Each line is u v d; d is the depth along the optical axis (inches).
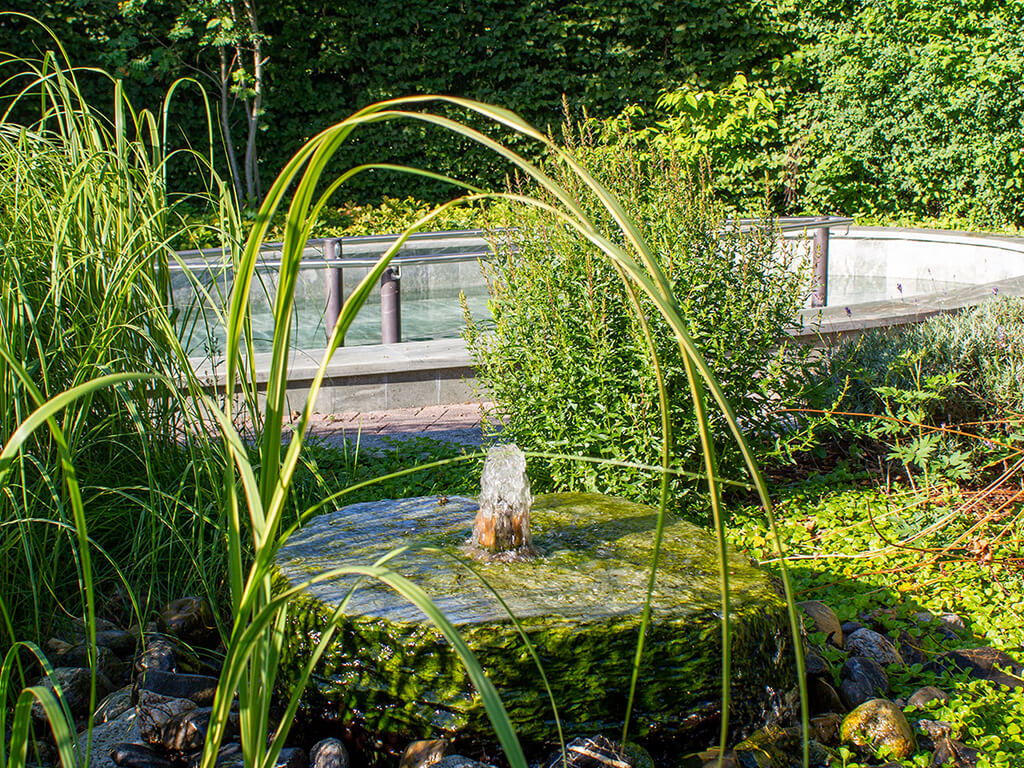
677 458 173.3
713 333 171.8
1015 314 232.8
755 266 182.2
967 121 582.6
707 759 102.2
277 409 51.8
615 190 183.0
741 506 189.6
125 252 130.5
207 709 108.8
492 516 118.0
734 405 177.3
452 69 621.9
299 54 599.5
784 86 646.5
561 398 169.8
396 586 45.1
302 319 397.4
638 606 104.7
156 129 139.8
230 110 585.3
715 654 103.4
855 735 110.3
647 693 102.1
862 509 186.9
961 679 125.5
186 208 538.9
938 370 211.2
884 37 611.8
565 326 171.8
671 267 169.6
